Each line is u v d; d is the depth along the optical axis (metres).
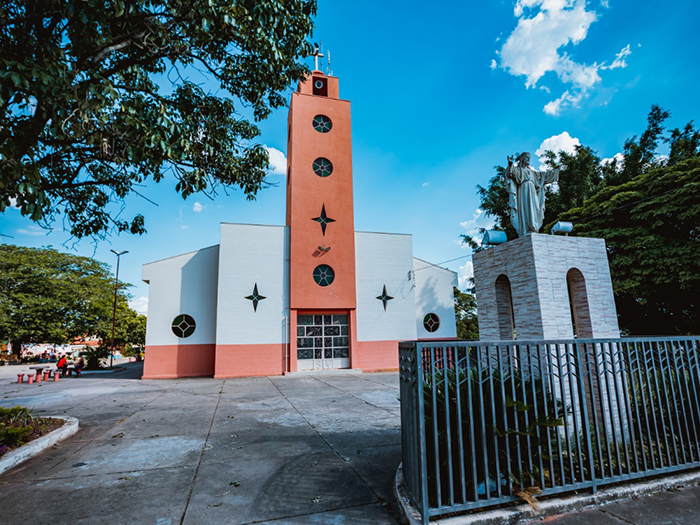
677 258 12.12
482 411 3.10
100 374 19.14
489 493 3.08
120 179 6.63
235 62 6.15
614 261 13.88
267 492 3.70
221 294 15.04
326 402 8.78
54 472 4.33
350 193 17.17
